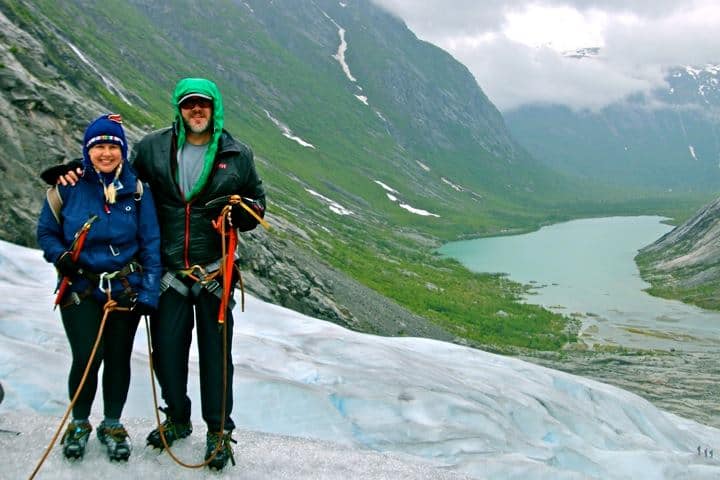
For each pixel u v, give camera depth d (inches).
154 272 197.8
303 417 320.8
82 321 193.9
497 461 324.2
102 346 197.5
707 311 2709.2
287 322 489.4
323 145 7116.1
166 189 203.2
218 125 203.2
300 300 1535.4
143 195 199.9
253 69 7785.4
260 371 362.9
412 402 368.8
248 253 1464.1
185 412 217.3
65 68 2394.2
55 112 1189.1
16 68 1173.7
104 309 195.5
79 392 190.9
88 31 5359.3
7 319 339.3
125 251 196.4
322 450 257.4
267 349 395.2
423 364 476.4
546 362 1843.0
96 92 2456.9
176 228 204.2
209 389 207.2
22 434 210.7
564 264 4114.2
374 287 2504.9
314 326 490.3
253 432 270.7
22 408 258.2
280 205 4003.4
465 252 4690.0
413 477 242.8
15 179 1010.1
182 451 216.2
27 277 495.2
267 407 318.3
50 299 406.9
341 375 383.6
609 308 2778.1
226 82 7273.6
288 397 326.6
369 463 249.6
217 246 208.2
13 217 962.7
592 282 3440.0
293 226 3043.8
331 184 5777.6
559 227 6619.1
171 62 6240.2
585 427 496.7
